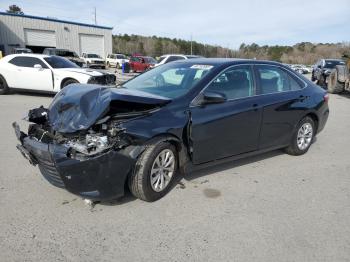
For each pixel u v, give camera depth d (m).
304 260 2.95
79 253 2.93
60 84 11.66
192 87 4.24
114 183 3.48
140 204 3.83
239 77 4.73
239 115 4.56
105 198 3.51
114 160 3.41
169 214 3.64
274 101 5.07
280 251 3.06
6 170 4.69
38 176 4.51
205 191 4.25
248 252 3.03
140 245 3.07
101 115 3.47
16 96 12.09
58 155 3.34
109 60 40.72
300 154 5.91
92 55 36.59
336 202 4.12
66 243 3.06
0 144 5.93
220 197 4.10
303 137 5.84
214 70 4.49
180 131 3.96
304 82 5.80
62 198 3.90
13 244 3.01
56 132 3.67
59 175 3.38
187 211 3.72
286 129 5.43
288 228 3.46
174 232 3.30
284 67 5.52
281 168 5.23
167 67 5.06
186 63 4.98
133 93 3.84
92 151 3.31
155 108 3.86
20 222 3.37
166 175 4.03
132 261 2.85
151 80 4.79
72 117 3.64
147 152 3.72
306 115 5.75
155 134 3.71
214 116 4.27
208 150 4.34
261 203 4.00
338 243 3.22
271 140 5.23
